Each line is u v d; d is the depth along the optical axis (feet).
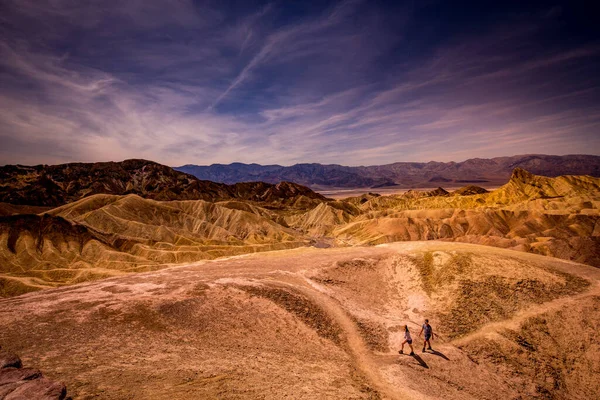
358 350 84.28
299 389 54.24
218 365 63.16
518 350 86.69
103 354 64.03
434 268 127.44
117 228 440.86
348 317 100.32
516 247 309.22
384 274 131.64
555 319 95.09
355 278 127.75
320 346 83.51
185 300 96.32
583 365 83.35
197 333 80.53
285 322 91.86
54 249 343.26
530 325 94.07
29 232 354.13
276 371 63.46
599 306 97.25
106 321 82.33
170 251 365.40
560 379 79.97
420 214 507.71
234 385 52.49
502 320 98.12
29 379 42.65
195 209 615.57
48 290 114.42
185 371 57.98
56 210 530.68
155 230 443.32
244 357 70.28
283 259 147.13
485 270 119.14
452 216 462.19
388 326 97.76
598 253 274.98
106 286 113.19
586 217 355.56
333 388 57.93
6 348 64.54
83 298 99.66
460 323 99.19
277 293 105.91
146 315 86.53
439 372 75.77
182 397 45.03
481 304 104.99
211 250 384.68
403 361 78.79
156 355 65.98
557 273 114.32
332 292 114.83
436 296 113.29
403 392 62.95
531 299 103.76
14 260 316.40
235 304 97.40
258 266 137.49
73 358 60.70
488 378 76.84
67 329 76.59
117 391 45.91
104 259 338.13
